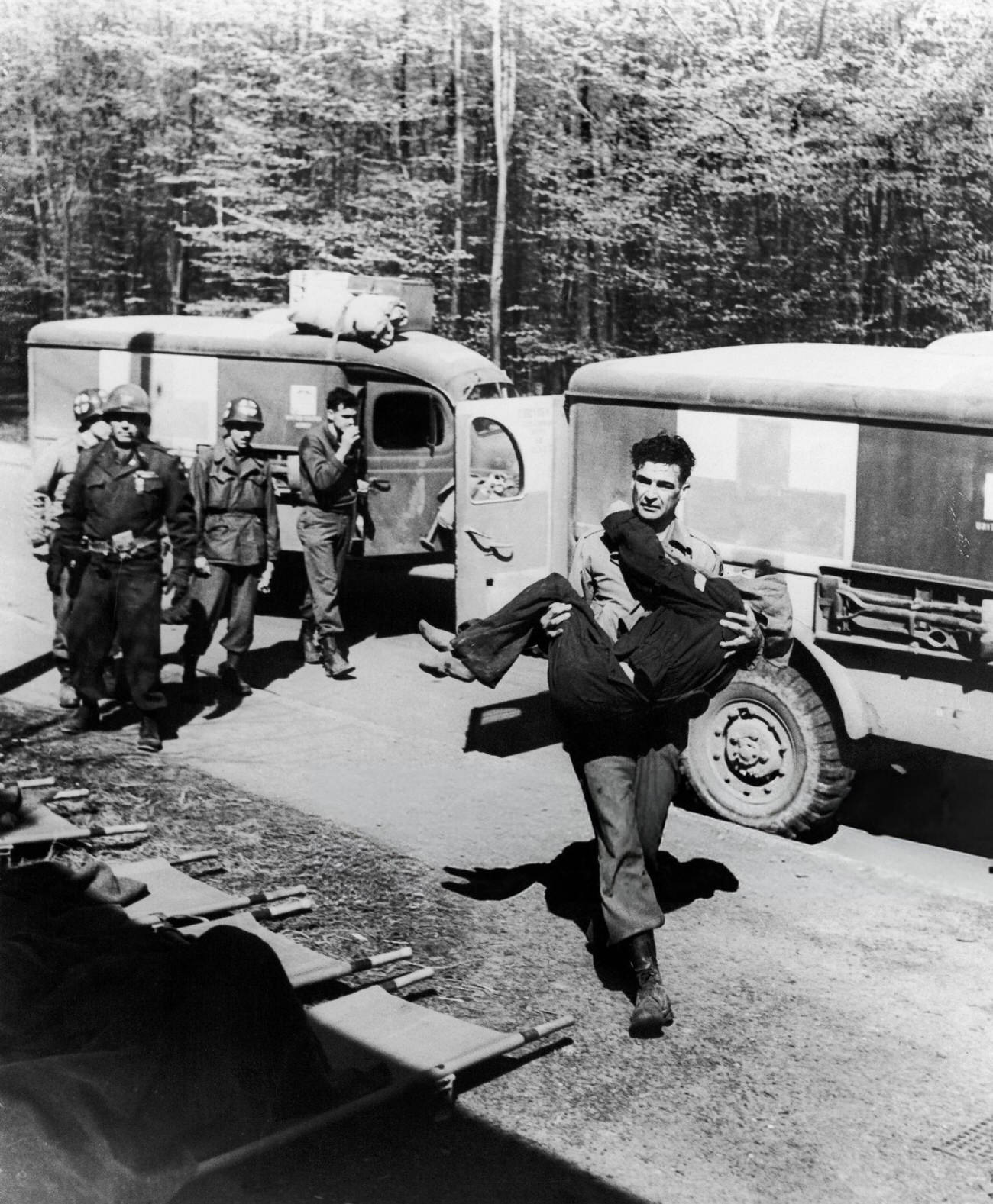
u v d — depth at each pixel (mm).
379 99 23594
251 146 24156
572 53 20438
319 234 23484
